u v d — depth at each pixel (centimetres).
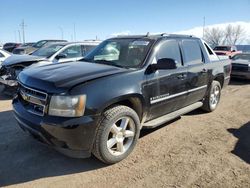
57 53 893
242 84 1177
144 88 423
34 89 372
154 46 470
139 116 436
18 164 392
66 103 344
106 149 378
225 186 347
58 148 366
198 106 593
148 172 377
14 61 796
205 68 591
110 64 459
